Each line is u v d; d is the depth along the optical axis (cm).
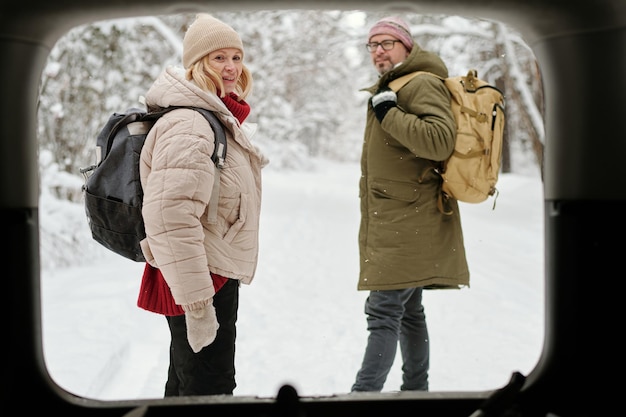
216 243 205
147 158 199
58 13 108
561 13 112
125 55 1152
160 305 214
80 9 109
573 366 119
